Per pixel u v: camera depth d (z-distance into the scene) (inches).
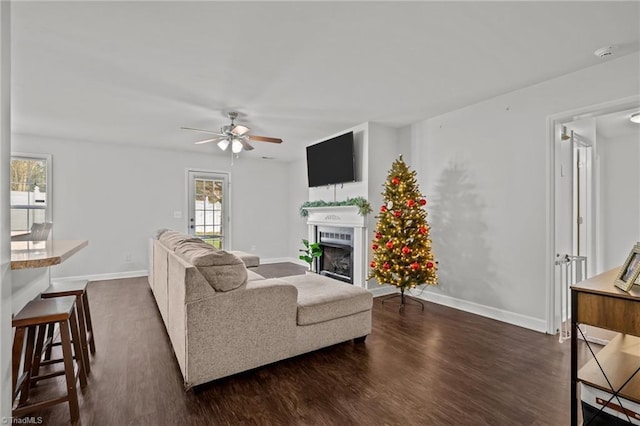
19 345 65.7
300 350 99.1
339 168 192.5
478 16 83.2
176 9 79.4
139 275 231.0
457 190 156.4
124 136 204.2
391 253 152.8
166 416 71.9
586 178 155.3
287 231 301.6
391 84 126.8
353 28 88.6
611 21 85.2
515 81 124.1
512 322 134.3
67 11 79.4
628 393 55.9
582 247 153.6
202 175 258.8
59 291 87.2
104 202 220.5
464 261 153.6
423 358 102.3
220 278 84.4
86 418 70.7
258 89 130.9
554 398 79.8
